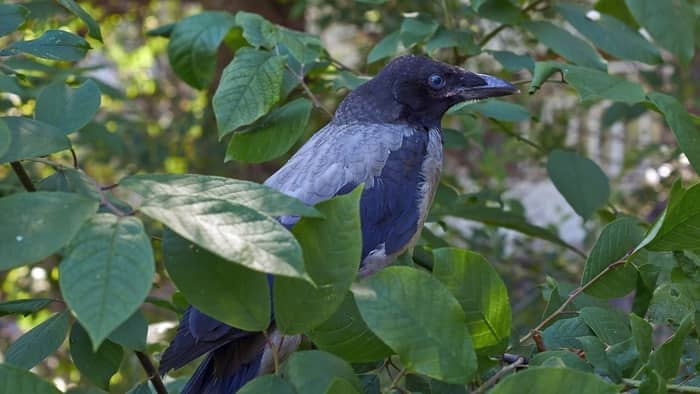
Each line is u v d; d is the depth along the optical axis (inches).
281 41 319.6
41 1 375.6
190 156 637.9
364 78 357.4
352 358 198.1
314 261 180.7
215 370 285.6
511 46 524.4
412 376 225.1
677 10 306.7
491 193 388.2
